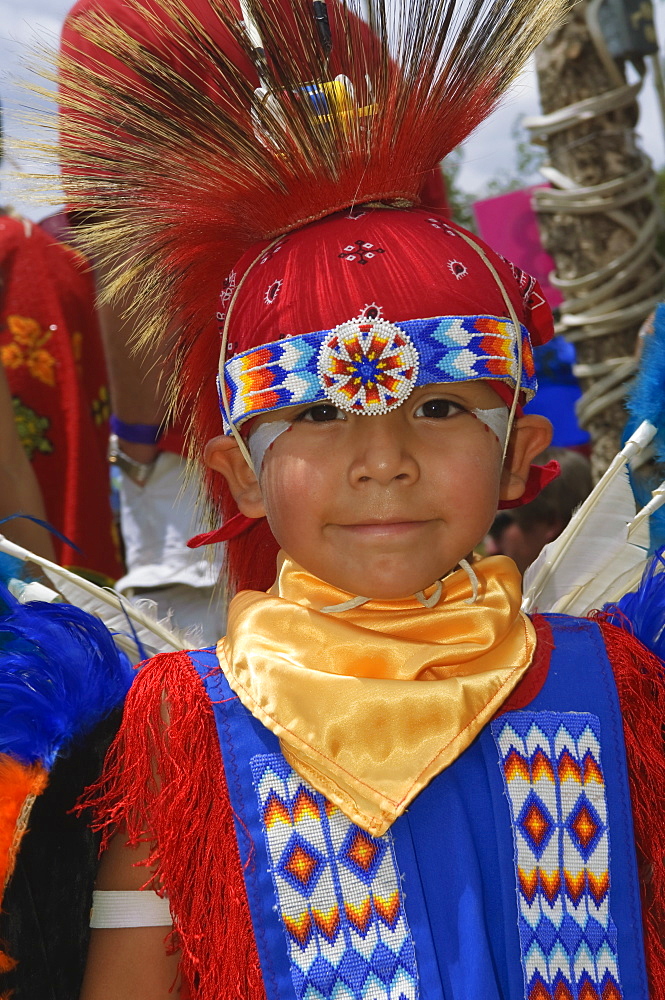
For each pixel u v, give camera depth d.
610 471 1.57
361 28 1.38
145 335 1.59
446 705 1.27
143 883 1.31
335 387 1.24
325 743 1.26
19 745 1.28
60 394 2.48
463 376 1.27
